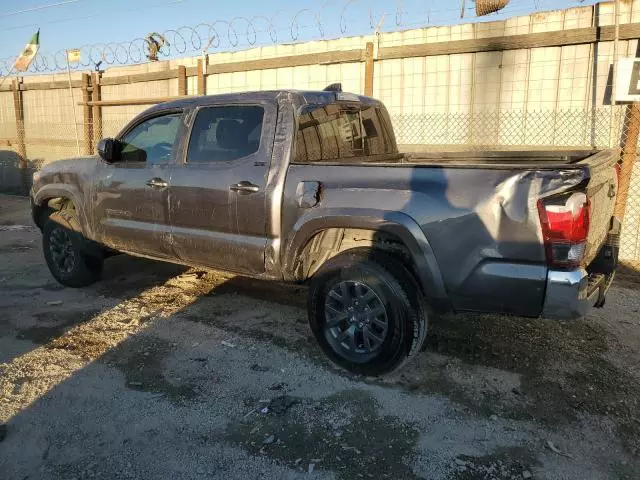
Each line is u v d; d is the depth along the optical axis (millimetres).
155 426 3139
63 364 3900
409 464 2799
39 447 2947
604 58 6582
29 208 11430
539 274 3029
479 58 7414
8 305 5156
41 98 13156
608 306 5051
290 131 3893
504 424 3152
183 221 4418
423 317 3541
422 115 7941
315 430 3096
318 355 4051
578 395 3469
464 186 3207
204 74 9992
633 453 2889
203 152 4348
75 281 5559
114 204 4926
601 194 3514
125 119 11414
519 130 7266
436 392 3514
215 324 4652
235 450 2916
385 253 3635
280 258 3926
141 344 4246
